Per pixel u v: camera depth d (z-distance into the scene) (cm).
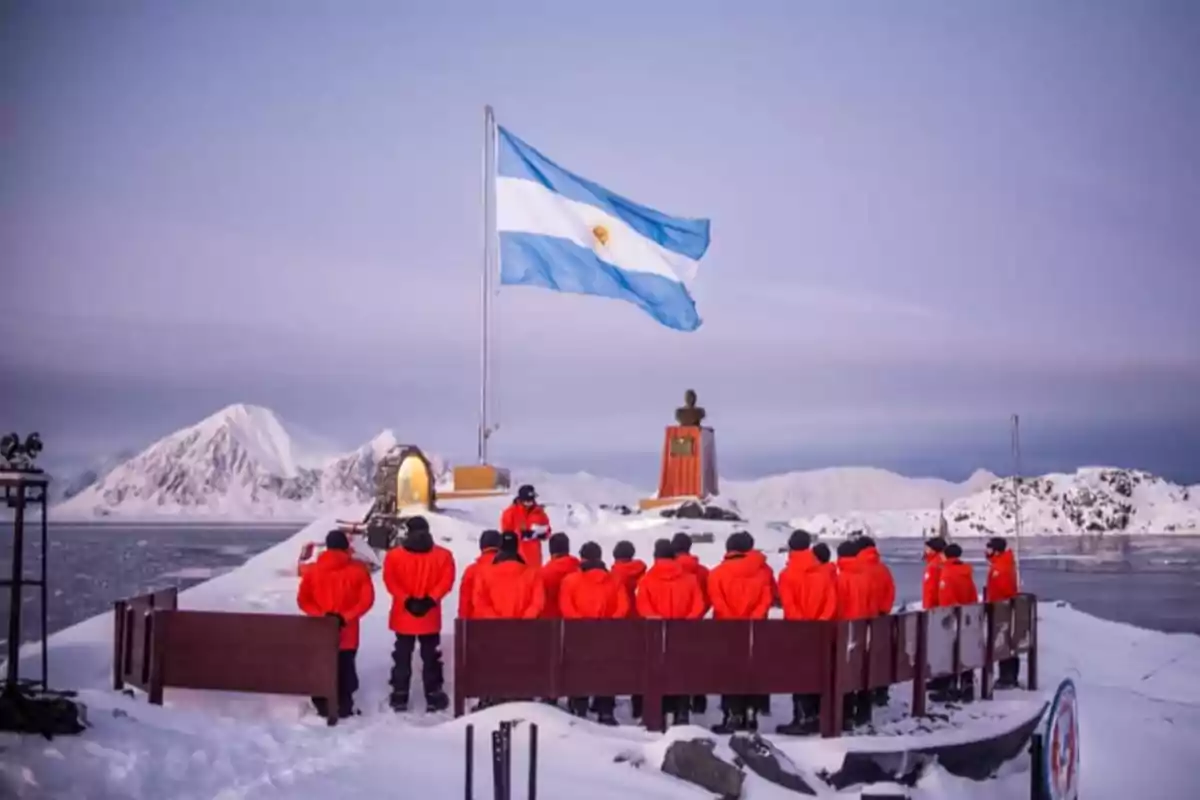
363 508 2662
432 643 1306
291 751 1062
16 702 1001
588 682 1209
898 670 1331
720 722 1333
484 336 2505
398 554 1303
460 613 1291
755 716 1267
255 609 1750
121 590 3822
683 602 1273
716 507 2706
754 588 1285
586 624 1213
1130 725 1575
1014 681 1688
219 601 1795
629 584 1391
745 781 1054
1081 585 4259
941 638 1426
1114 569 5091
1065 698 731
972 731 1302
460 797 957
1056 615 2511
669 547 1291
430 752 1074
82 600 3506
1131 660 2114
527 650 1207
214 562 5462
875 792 1013
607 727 1192
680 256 2122
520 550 1633
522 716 1159
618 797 988
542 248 2067
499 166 2083
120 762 957
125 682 1297
